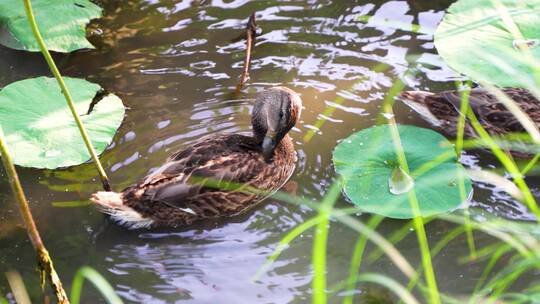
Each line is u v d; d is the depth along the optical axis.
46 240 8.66
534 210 7.87
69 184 9.34
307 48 11.42
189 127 10.15
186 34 11.73
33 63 11.21
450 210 8.51
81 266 8.35
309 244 8.59
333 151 9.44
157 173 8.85
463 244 8.48
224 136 9.52
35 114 9.77
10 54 11.36
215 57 11.32
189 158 9.03
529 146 9.73
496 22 10.82
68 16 11.26
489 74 10.01
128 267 8.35
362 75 10.92
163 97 10.64
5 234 8.72
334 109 10.41
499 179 8.28
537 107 10.05
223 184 8.96
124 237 8.71
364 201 8.66
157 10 12.17
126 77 10.97
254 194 9.19
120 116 9.95
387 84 10.75
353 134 9.66
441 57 10.83
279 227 8.88
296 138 10.06
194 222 8.94
